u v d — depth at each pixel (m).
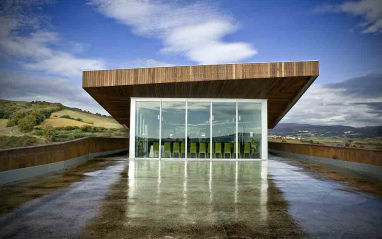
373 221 4.51
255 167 11.73
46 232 3.89
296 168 11.43
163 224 4.25
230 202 5.61
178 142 15.16
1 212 4.81
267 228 4.14
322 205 5.46
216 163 13.36
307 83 11.96
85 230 3.97
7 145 48.31
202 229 4.06
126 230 3.98
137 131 15.16
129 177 8.66
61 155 10.62
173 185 7.38
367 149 10.29
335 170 10.82
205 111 15.30
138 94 14.42
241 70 11.45
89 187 7.01
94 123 62.78
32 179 8.16
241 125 15.27
